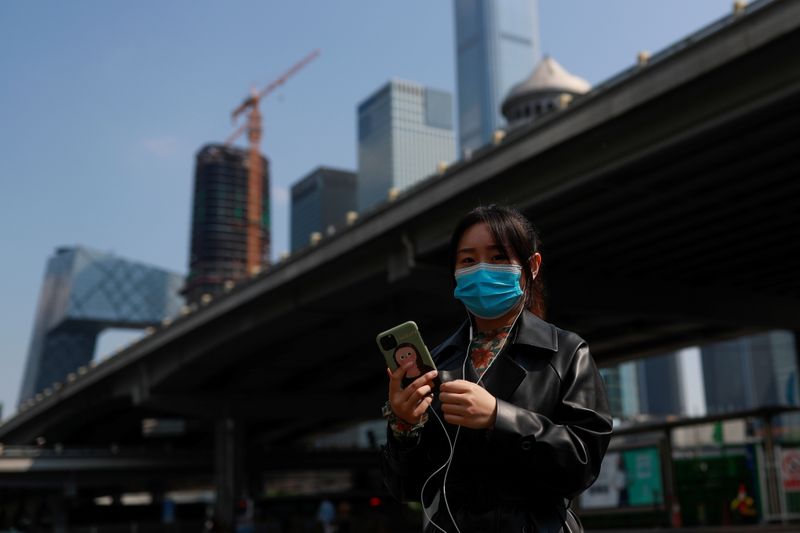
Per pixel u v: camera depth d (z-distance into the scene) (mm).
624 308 32062
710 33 18656
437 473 2146
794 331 39594
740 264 31328
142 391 54344
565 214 24969
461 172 26812
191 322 46281
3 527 68312
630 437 23328
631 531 21625
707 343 45062
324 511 32781
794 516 20172
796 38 17312
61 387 66125
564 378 2117
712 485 21516
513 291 2250
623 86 20812
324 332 42875
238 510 43938
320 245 34469
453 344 2377
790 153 19859
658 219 24922
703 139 19688
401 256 31000
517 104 94125
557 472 1949
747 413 21094
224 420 54469
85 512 56438
